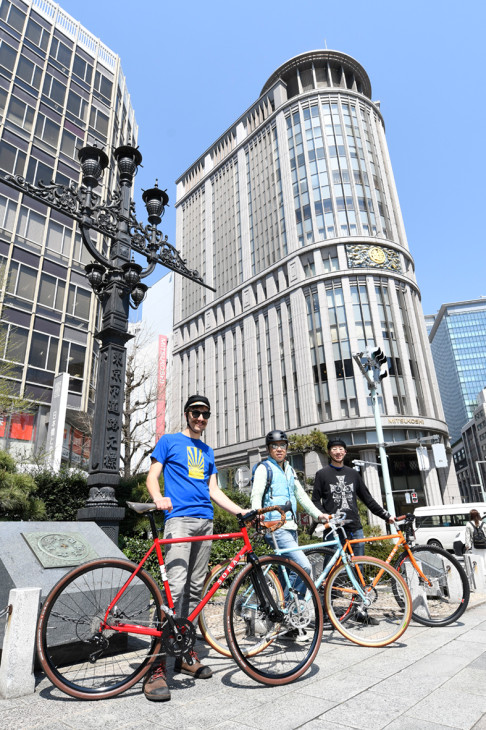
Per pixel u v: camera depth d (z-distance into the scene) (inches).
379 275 1494.8
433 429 1357.0
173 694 102.9
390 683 106.7
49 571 128.8
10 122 923.4
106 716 89.7
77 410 874.1
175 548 116.8
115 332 235.5
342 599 156.9
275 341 1609.3
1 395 438.3
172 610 111.1
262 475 159.6
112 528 201.3
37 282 879.1
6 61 951.0
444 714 87.2
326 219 1568.7
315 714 88.8
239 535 123.9
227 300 1925.4
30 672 105.7
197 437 134.0
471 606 207.6
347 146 1660.9
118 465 216.1
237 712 90.9
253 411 1627.7
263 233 1800.0
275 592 122.3
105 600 113.3
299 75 1904.5
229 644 110.2
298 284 1547.7
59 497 288.0
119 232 259.3
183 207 2432.3
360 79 1931.6
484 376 4916.3
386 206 1646.2
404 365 1402.6
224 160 2144.4
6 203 865.5
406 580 183.3
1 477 248.5
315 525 183.8
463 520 797.2
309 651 117.4
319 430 1322.6
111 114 1166.3
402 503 1371.8
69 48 1106.1
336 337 1429.6
